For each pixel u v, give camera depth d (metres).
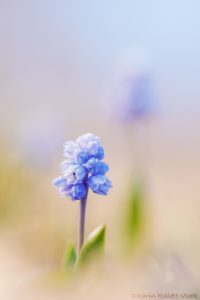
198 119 1.49
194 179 0.88
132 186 0.56
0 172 0.64
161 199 0.75
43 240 0.54
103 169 0.38
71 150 0.39
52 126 0.74
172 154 1.12
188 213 0.65
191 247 0.52
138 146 0.86
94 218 0.63
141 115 0.72
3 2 1.90
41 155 0.70
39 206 0.62
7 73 1.61
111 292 0.41
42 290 0.41
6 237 0.55
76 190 0.38
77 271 0.40
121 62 0.75
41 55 1.83
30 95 1.39
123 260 0.49
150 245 0.54
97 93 1.61
